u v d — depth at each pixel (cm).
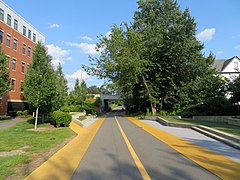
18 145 1165
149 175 660
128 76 3744
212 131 1502
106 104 9575
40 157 898
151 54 3884
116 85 3834
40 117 2881
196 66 3878
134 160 844
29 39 4972
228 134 1292
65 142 1273
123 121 3028
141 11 4578
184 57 3753
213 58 4275
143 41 3909
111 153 971
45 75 2069
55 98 2181
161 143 1222
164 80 4009
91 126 2272
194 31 4025
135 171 703
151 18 4353
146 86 3969
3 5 4012
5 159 850
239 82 2838
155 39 3844
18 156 898
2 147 1111
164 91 4078
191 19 3806
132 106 5262
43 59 2097
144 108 4728
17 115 3950
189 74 3959
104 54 3881
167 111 4103
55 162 826
